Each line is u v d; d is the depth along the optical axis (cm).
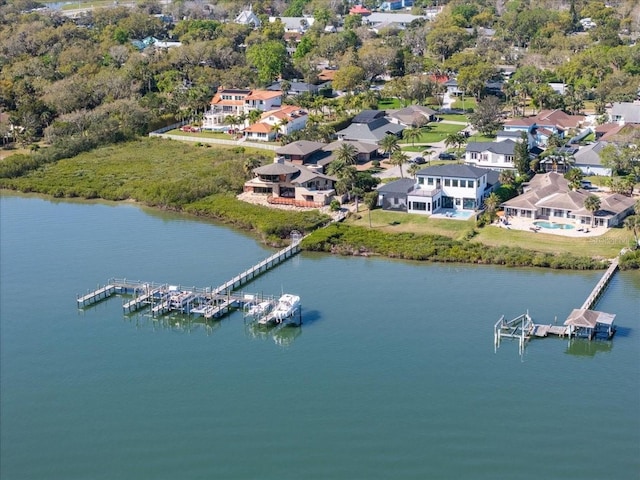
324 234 19475
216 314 16175
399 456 11625
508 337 14838
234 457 11688
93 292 17112
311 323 15575
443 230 19712
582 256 17938
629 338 14788
